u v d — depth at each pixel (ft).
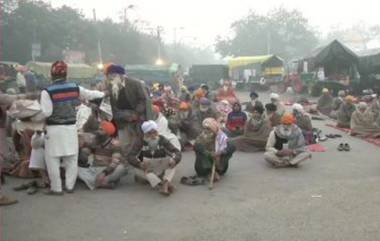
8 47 135.74
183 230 17.21
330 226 17.39
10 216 18.74
